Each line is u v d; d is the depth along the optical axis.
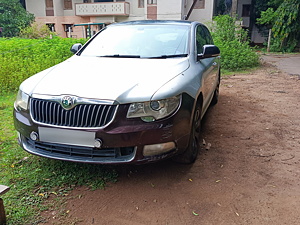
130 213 2.59
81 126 2.69
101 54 3.95
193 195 2.85
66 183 3.01
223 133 4.47
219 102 6.38
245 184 3.04
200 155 3.69
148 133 2.68
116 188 2.96
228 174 3.24
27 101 2.94
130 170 3.30
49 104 2.80
